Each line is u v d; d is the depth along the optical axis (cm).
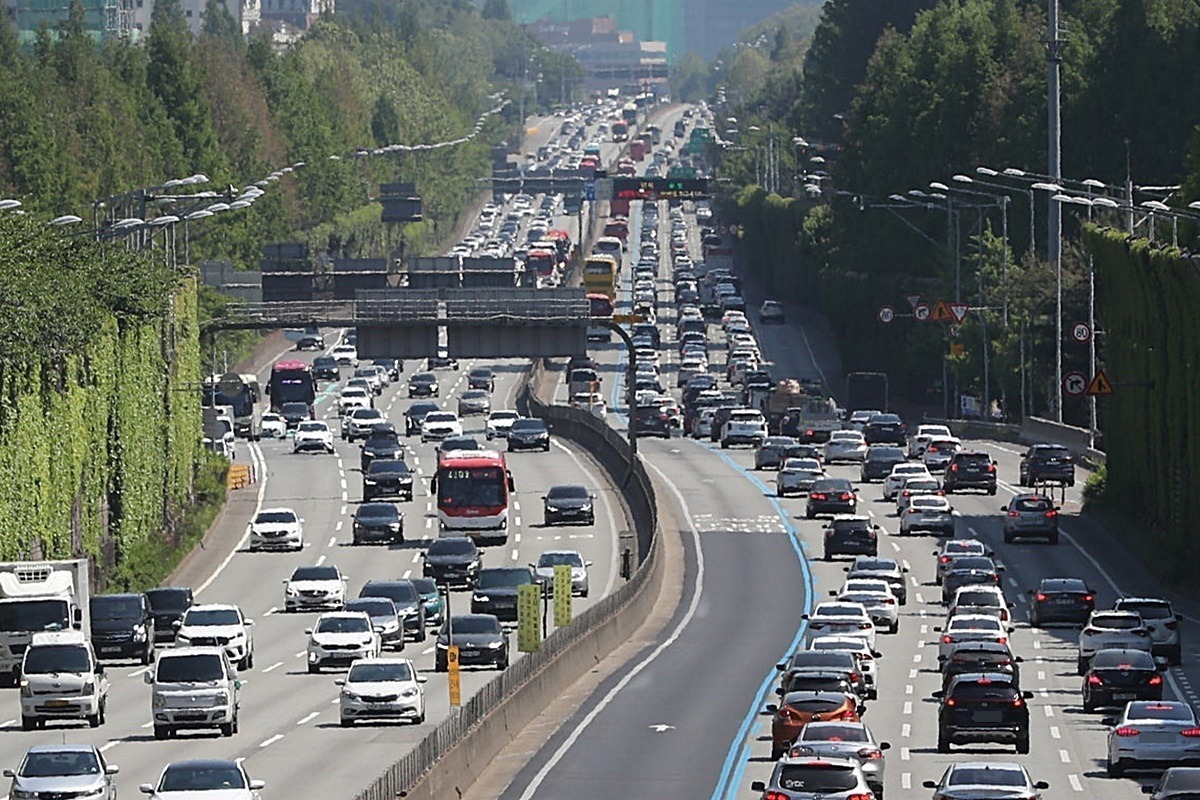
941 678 19738
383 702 16800
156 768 14638
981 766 11750
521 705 16900
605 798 13738
